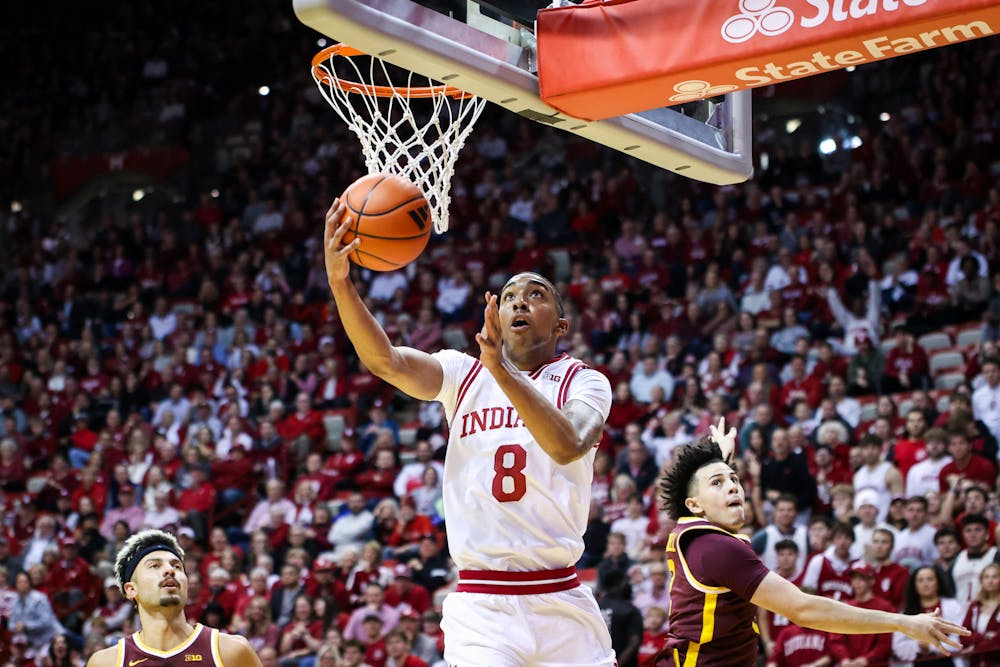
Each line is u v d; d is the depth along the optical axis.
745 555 4.12
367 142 5.23
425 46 4.18
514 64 4.59
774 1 4.21
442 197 5.11
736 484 4.42
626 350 14.83
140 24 25.12
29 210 23.39
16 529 14.66
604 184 19.44
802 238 15.51
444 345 16.70
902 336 12.99
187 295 19.41
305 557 11.97
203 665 5.04
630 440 12.12
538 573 3.79
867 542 9.55
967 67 18.86
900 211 16.94
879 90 19.75
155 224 22.81
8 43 25.33
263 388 15.69
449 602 3.87
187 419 15.82
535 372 3.97
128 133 23.53
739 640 4.19
